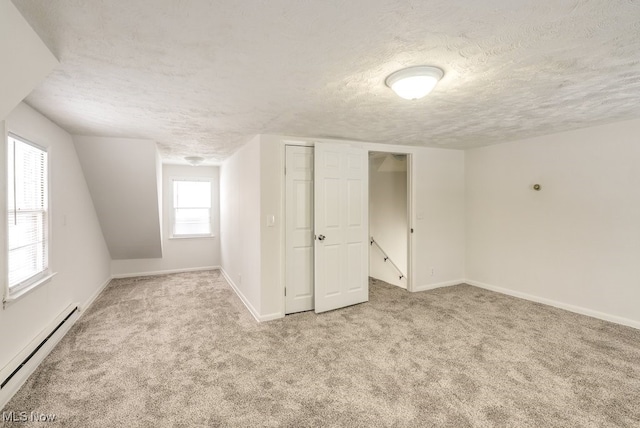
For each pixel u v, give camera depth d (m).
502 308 3.66
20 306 2.23
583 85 2.04
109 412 1.87
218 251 6.18
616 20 1.28
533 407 1.91
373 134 3.52
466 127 3.23
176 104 2.34
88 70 1.74
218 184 6.17
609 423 1.77
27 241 2.42
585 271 3.42
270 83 1.93
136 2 1.13
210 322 3.31
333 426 1.76
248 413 1.87
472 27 1.33
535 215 3.87
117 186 4.04
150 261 5.62
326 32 1.36
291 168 3.55
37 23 1.27
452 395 2.03
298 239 3.60
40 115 2.57
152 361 2.47
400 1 1.14
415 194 4.38
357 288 3.87
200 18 1.24
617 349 2.63
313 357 2.53
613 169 3.17
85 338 2.90
